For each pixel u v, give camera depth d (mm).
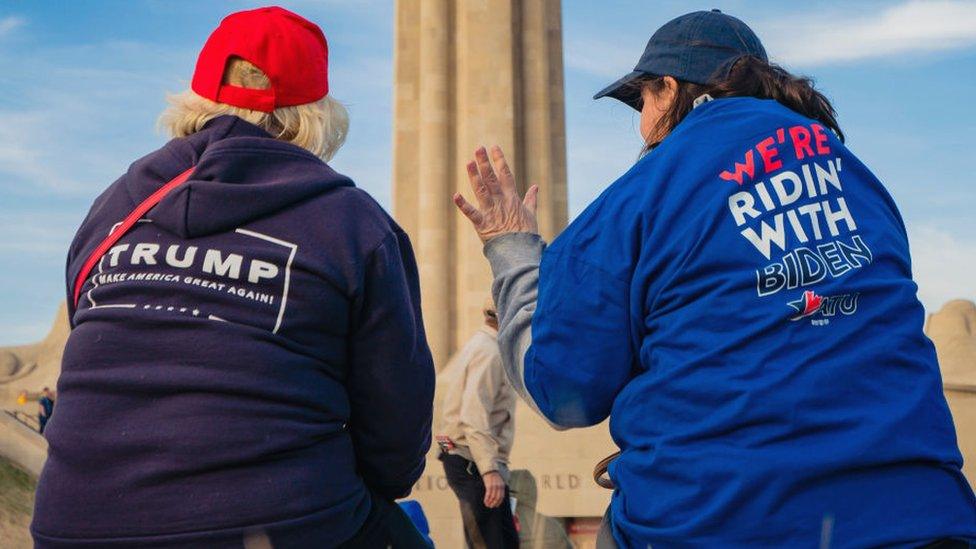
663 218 1881
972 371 13844
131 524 1804
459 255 16766
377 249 2041
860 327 1802
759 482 1673
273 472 1867
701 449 1733
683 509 1730
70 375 1921
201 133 2143
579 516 12148
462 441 5430
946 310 14961
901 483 1698
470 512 5395
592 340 1887
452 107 17359
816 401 1715
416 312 2195
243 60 2215
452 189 17047
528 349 1953
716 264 1829
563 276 1921
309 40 2270
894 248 1928
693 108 2131
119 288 1954
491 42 17328
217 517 1806
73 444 1852
